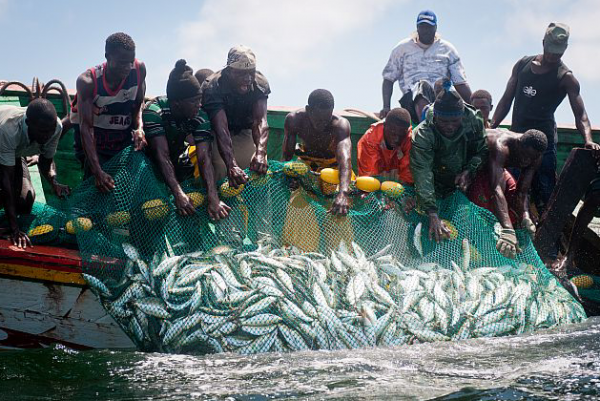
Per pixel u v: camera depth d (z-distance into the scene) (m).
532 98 7.78
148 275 5.52
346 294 5.61
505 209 6.47
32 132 5.79
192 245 5.80
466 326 5.70
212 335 5.22
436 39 8.23
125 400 4.25
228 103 6.04
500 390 4.35
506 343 5.46
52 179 6.29
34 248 5.79
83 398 4.30
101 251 5.63
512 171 7.57
